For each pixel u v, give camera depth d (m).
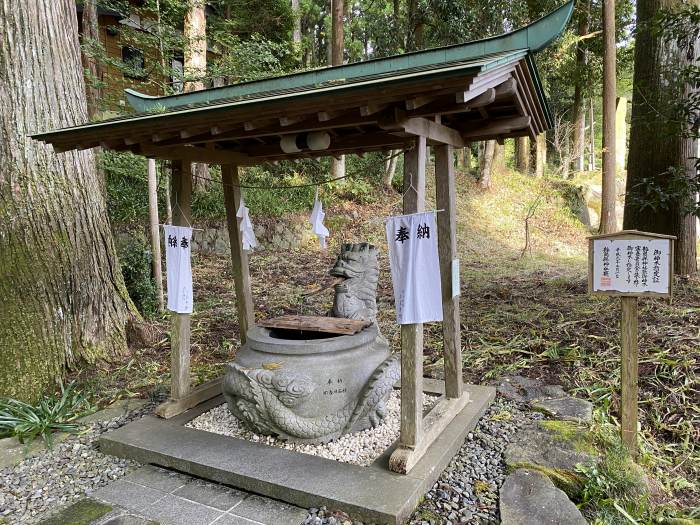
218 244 9.49
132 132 2.91
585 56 15.30
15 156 4.07
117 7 6.66
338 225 11.16
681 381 3.82
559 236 13.18
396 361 3.30
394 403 3.78
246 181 10.52
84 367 4.48
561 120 18.67
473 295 7.03
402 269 2.69
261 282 8.05
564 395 3.85
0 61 4.02
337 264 3.87
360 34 18.34
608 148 10.66
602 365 4.24
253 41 8.35
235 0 11.91
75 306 4.47
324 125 2.60
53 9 4.32
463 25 11.16
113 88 8.09
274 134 2.83
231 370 3.22
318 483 2.59
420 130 2.67
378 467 2.75
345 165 13.03
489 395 3.77
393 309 6.66
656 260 2.90
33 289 4.12
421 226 2.62
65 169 4.42
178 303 3.56
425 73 2.00
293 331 3.85
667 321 4.93
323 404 3.10
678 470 3.04
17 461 3.17
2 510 2.64
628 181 6.79
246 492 2.72
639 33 6.24
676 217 6.41
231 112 2.49
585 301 6.04
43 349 4.15
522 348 4.86
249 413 3.13
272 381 3.03
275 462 2.84
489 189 15.06
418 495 2.54
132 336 5.13
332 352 3.19
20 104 4.09
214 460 2.88
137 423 3.46
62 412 3.78
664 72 5.76
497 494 2.61
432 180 14.30
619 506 2.52
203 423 3.56
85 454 3.24
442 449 2.90
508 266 9.52
